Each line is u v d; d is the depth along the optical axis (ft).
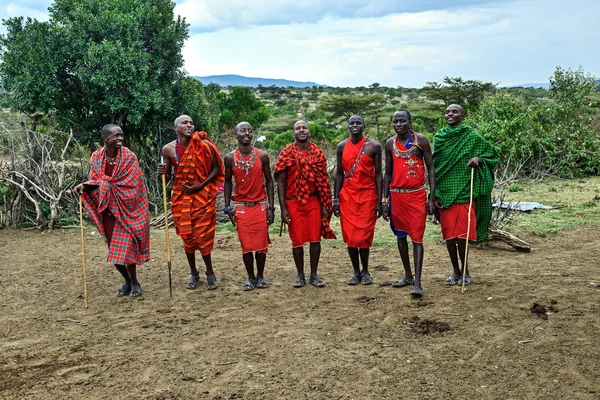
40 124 41.19
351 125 19.65
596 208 36.27
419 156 19.02
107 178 19.08
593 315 16.21
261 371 13.51
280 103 229.25
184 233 19.97
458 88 135.95
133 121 37.78
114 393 12.65
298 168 19.85
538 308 16.65
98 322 17.53
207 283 20.99
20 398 12.51
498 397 11.82
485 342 14.61
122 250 19.36
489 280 20.44
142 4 40.83
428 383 12.55
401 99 231.71
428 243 27.50
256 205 20.21
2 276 23.54
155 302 19.44
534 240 27.71
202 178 20.02
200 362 14.15
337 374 13.19
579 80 58.59
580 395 11.75
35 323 17.61
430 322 16.19
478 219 20.08
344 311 17.67
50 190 34.42
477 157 19.29
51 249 28.45
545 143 55.62
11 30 37.70
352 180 19.95
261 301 19.11
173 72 42.01
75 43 36.99
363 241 20.02
